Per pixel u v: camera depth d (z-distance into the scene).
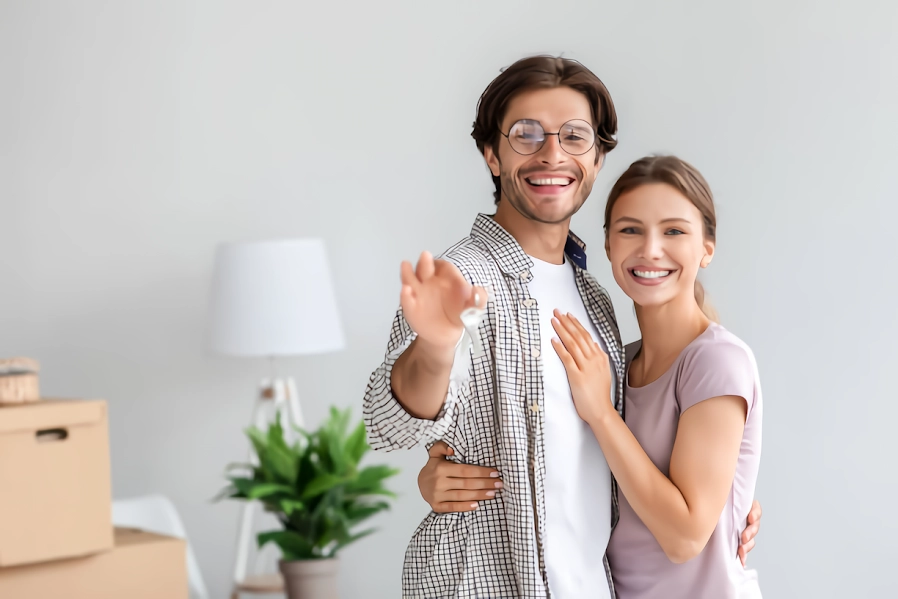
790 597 2.94
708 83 3.09
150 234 3.06
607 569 1.32
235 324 2.75
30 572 1.87
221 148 3.14
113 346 3.01
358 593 3.22
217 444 3.13
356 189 3.28
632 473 1.21
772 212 3.00
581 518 1.25
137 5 3.05
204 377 3.12
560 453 1.23
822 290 2.94
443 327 0.95
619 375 1.35
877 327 2.88
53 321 2.95
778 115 3.00
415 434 1.08
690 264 1.31
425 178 3.34
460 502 1.20
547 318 1.27
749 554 2.99
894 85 2.87
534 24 3.30
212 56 3.13
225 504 3.13
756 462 1.35
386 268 3.31
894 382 2.86
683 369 1.30
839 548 2.90
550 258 1.31
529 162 1.22
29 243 2.93
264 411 3.15
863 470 2.88
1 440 1.81
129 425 3.02
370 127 3.29
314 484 2.60
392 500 3.27
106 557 1.97
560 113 1.22
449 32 3.35
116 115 3.03
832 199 2.94
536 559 1.17
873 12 2.89
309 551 2.70
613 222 1.34
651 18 3.16
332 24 3.25
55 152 2.96
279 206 3.20
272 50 3.19
